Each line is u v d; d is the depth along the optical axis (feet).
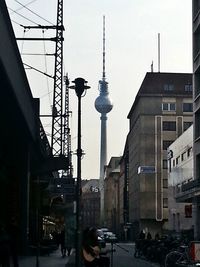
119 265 111.14
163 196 372.99
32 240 133.69
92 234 47.60
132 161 439.22
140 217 370.94
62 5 140.67
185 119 382.22
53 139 156.15
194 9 211.82
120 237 424.46
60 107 153.69
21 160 121.60
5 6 59.62
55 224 209.97
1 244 62.23
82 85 57.98
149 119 383.04
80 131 57.52
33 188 136.98
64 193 136.77
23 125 100.94
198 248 61.62
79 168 56.65
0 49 57.62
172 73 390.01
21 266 84.69
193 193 183.21
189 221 222.28
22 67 82.53
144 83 387.75
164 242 108.68
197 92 208.74
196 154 206.08
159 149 379.35
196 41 210.79
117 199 572.10
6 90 74.49
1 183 114.83
